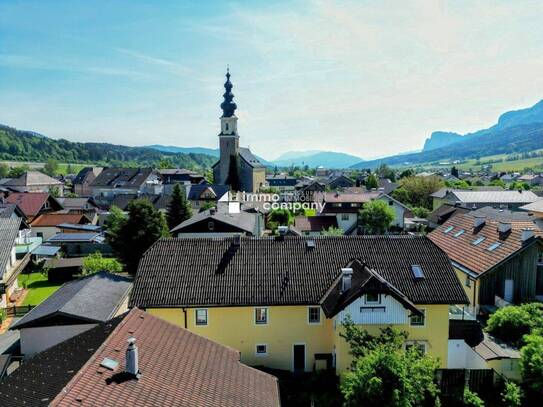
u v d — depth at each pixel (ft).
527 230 114.73
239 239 107.45
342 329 87.10
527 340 81.82
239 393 58.59
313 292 95.50
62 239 215.31
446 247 146.30
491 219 142.92
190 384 55.77
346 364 87.10
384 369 67.87
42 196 259.60
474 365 89.86
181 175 498.28
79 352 58.23
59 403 44.09
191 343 66.64
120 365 53.67
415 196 367.25
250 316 95.35
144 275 98.27
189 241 106.52
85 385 48.08
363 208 245.45
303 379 90.74
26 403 47.93
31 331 99.45
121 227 180.24
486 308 114.42
